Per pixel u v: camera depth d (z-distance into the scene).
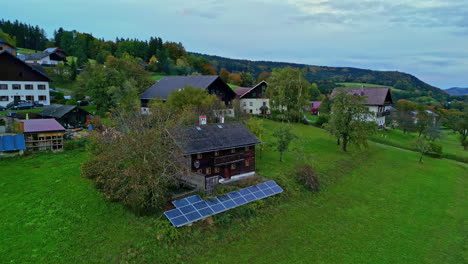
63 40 163.62
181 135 36.00
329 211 37.53
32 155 41.19
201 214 30.14
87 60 140.38
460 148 85.06
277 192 38.19
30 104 67.06
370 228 34.44
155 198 28.92
